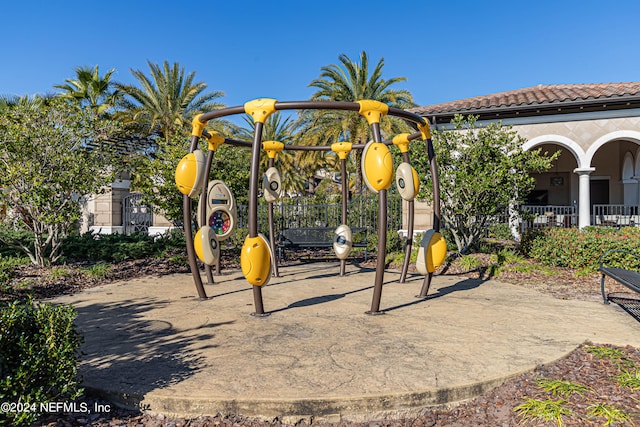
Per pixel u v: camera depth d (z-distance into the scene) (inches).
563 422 113.9
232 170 524.1
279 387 124.3
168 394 120.4
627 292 267.1
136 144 900.0
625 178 760.3
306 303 238.7
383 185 203.2
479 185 370.6
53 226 375.6
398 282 308.0
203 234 252.7
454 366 141.3
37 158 350.6
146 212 749.9
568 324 194.4
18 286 290.4
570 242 340.8
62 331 118.0
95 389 126.3
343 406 117.7
